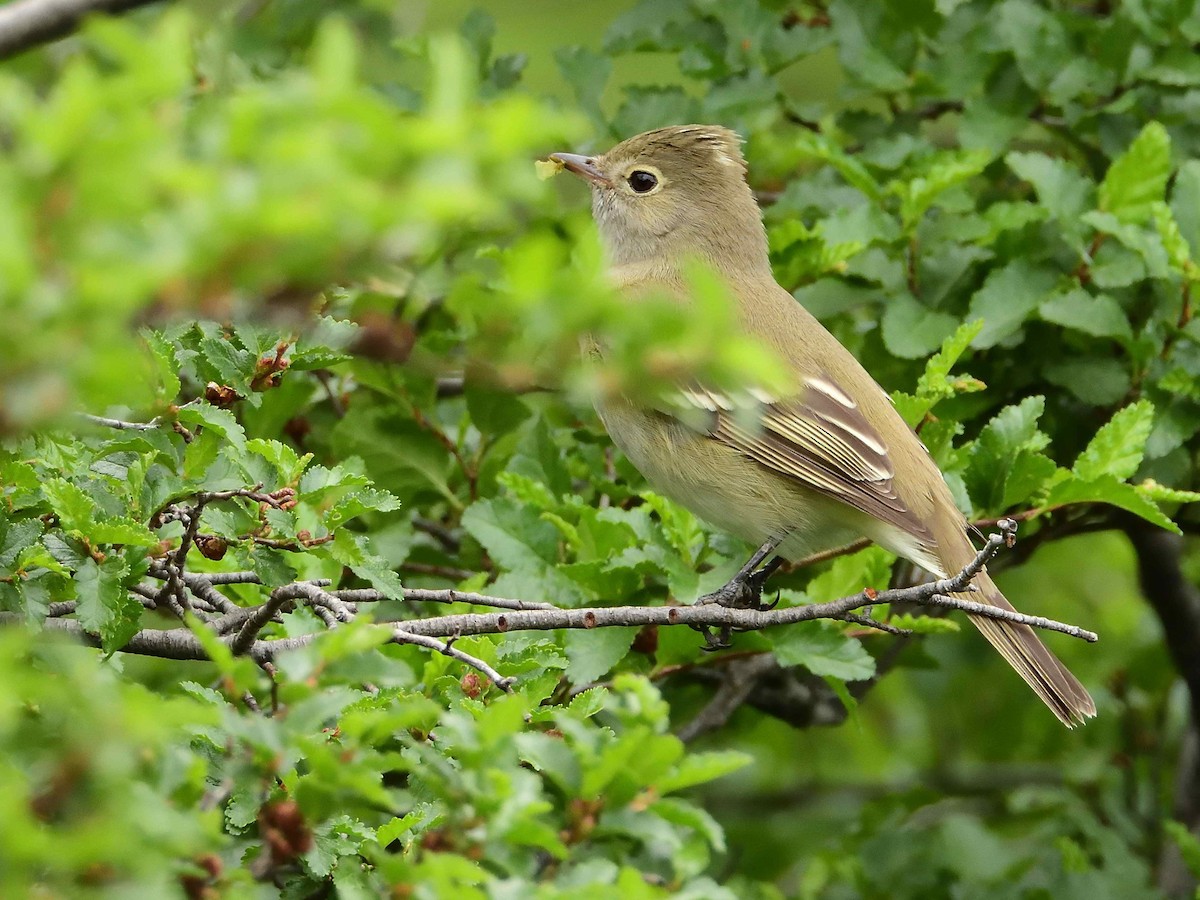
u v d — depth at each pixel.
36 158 3.68
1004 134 13.44
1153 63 13.40
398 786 9.51
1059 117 14.05
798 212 13.61
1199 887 12.27
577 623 8.30
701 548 11.05
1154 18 13.30
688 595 10.04
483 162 3.85
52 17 7.29
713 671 12.41
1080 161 14.27
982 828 13.20
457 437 12.32
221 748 6.65
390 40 14.40
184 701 5.28
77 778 4.69
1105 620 15.25
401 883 5.17
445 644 7.63
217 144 3.80
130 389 4.68
